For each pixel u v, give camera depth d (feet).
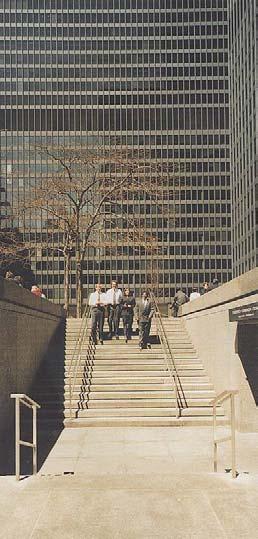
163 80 369.09
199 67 369.50
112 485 26.71
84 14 370.94
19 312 49.01
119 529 21.26
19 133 359.25
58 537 20.61
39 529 21.31
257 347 46.98
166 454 38.45
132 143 365.40
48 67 366.63
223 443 41.81
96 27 370.73
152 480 27.55
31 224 185.57
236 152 327.26
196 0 370.53
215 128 367.25
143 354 65.41
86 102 364.99
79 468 34.71
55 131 361.30
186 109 368.89
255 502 23.98
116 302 74.18
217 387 54.75
